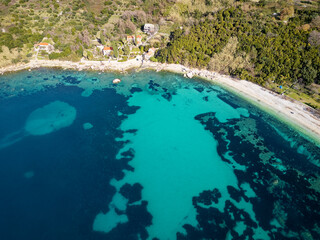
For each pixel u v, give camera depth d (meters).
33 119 84.12
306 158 76.88
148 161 73.38
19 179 64.62
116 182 66.19
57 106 91.00
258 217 60.03
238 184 68.25
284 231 57.38
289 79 104.56
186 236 55.56
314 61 102.12
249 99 99.69
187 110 94.31
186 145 79.62
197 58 119.94
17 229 53.88
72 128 81.94
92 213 58.31
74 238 53.12
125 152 75.38
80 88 102.19
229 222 58.72
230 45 116.69
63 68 114.50
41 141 76.19
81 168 69.12
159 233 55.69
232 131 85.50
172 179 68.75
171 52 118.94
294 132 85.19
